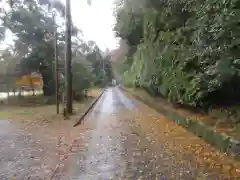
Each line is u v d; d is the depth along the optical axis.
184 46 10.30
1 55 22.09
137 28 20.62
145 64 17.53
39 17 20.97
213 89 7.59
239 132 6.33
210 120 8.12
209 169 5.19
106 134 8.93
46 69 21.89
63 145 7.43
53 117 12.86
